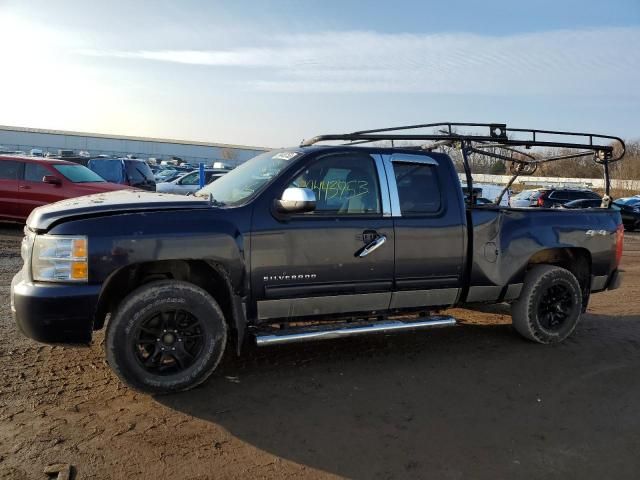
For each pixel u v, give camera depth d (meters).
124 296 4.19
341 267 4.46
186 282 4.02
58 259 3.70
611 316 6.92
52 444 3.24
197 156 91.38
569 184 44.47
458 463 3.25
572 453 3.43
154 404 3.85
